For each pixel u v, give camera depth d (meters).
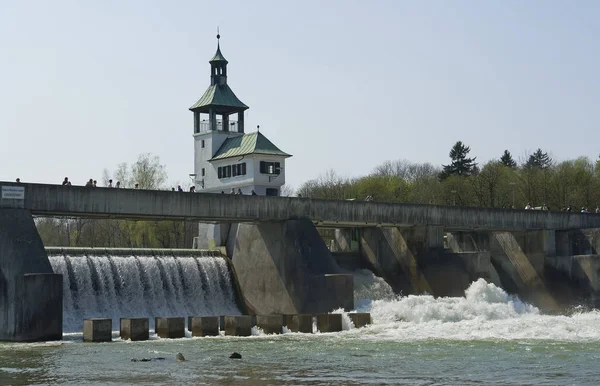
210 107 134.62
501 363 62.44
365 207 106.94
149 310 96.81
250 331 83.38
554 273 122.50
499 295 104.62
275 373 58.19
